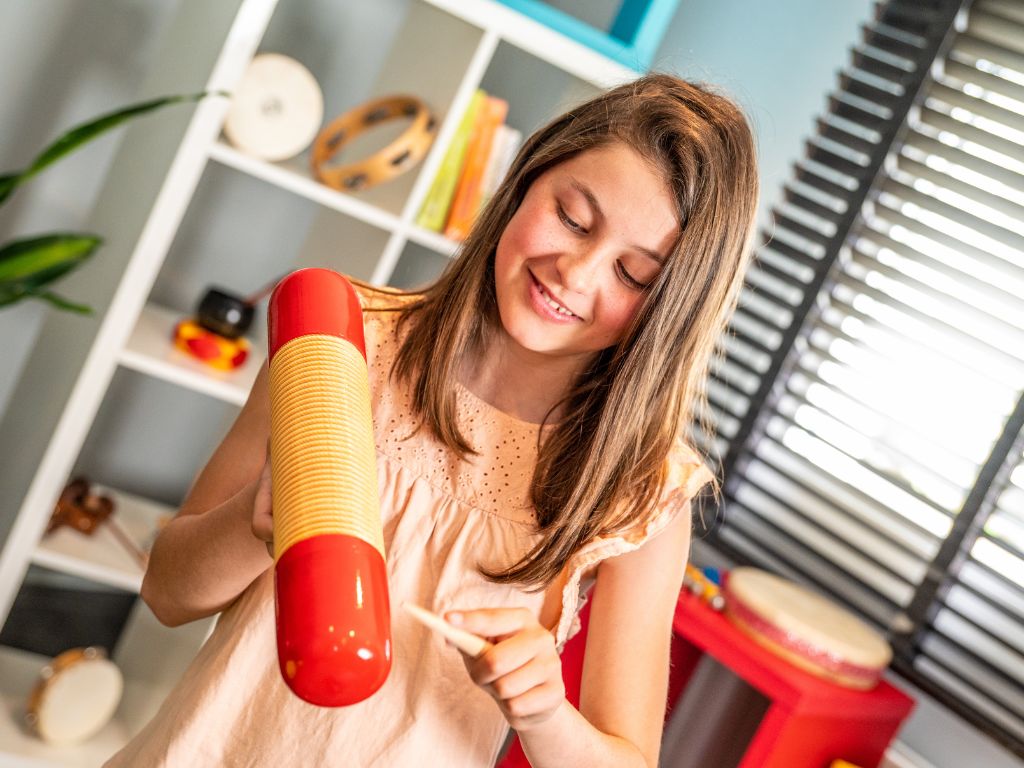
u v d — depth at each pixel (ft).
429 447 3.12
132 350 5.99
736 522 7.06
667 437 3.06
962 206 6.52
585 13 7.45
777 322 7.15
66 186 6.94
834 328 6.85
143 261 5.74
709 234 2.86
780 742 4.99
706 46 7.66
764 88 7.55
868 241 6.86
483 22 5.99
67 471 5.88
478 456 3.11
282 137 6.01
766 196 7.51
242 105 5.90
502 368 3.15
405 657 3.01
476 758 3.04
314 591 1.82
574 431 3.10
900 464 6.50
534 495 3.10
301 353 2.19
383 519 3.09
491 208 3.12
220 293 6.50
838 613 5.71
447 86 6.18
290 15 7.14
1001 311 6.29
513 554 3.07
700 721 5.74
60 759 6.06
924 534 6.30
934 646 6.10
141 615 6.96
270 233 7.47
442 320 3.10
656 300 2.87
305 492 1.94
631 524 3.06
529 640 2.39
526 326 2.84
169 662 6.46
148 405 7.63
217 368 6.38
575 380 3.15
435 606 3.01
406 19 6.95
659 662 3.11
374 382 3.16
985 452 6.19
